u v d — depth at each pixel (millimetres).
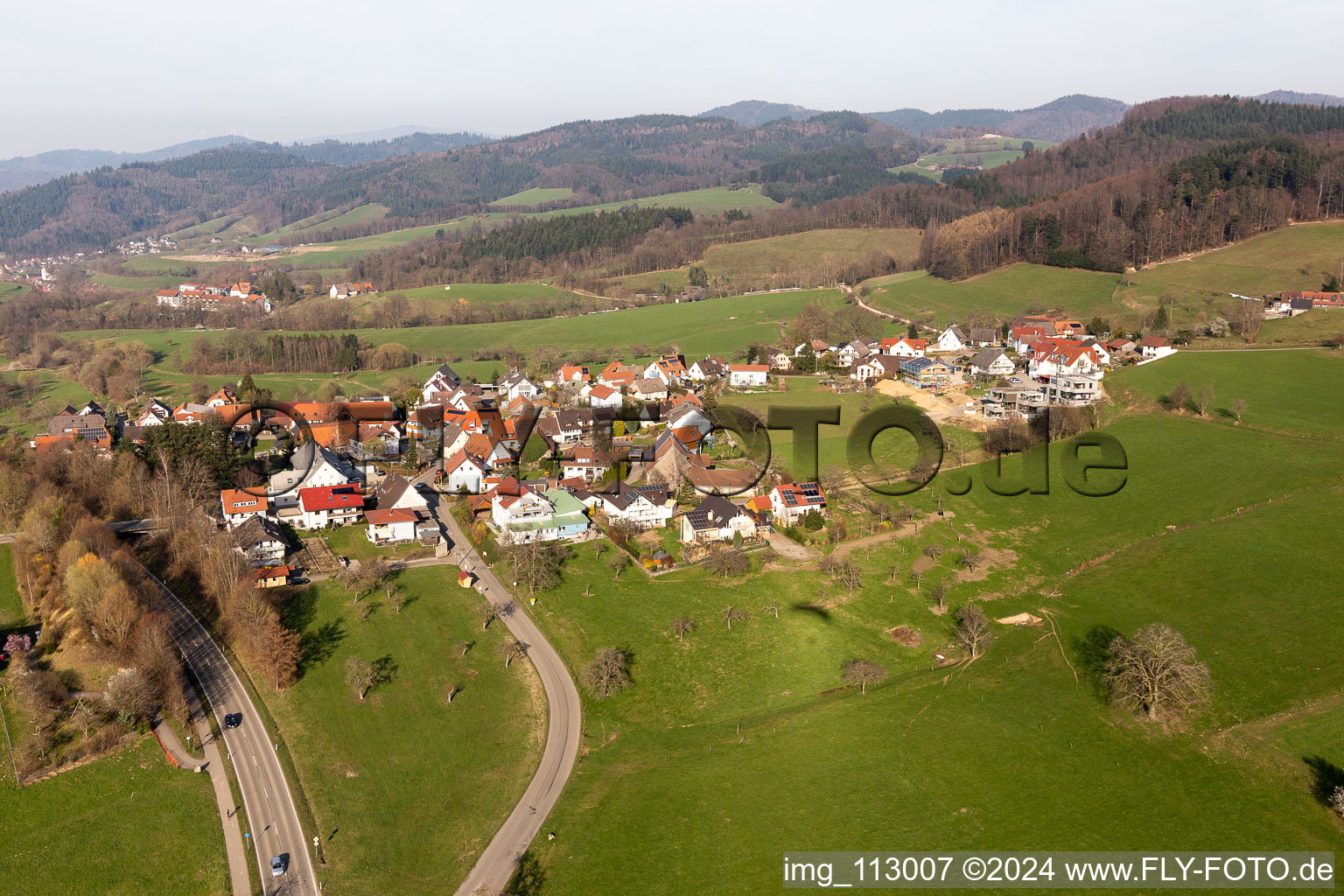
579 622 97062
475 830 69062
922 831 64125
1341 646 80750
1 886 65438
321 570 111000
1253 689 77125
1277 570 95562
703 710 83438
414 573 110188
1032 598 99312
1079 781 68000
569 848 66000
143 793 74500
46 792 74938
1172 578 98062
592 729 81500
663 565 108875
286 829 70188
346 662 91688
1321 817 61781
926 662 88938
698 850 64438
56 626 98750
